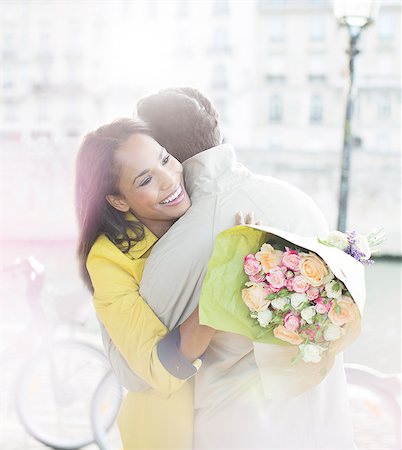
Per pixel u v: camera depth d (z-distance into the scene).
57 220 17.80
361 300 1.56
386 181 29.80
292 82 58.66
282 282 1.58
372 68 55.34
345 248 1.68
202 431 1.81
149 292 1.74
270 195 1.77
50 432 3.46
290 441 1.75
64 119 59.16
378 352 5.31
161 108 1.81
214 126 1.84
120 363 1.83
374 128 54.09
